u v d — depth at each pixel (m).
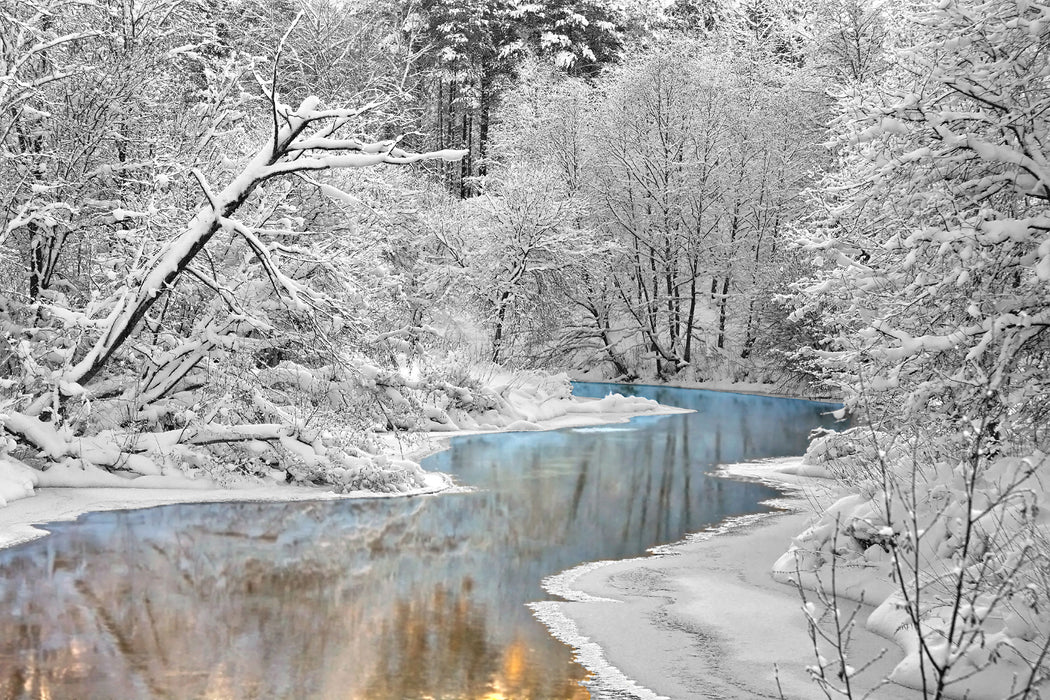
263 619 9.91
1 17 16.64
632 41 64.75
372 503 16.78
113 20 18.59
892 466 11.72
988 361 11.10
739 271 52.25
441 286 38.56
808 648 9.31
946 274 11.21
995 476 10.87
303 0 16.08
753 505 17.44
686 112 50.91
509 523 15.44
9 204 17.66
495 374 34.75
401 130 39.94
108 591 10.75
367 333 20.02
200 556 12.52
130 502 15.63
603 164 52.28
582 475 20.67
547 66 61.66
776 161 51.47
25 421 15.84
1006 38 11.13
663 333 53.38
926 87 11.83
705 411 36.66
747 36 60.31
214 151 18.91
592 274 49.25
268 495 16.84
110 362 18.34
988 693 7.77
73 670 8.28
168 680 8.09
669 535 14.77
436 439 26.55
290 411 18.81
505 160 57.34
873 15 45.97
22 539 13.05
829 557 11.73
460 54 60.88
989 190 11.43
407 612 10.34
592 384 49.53
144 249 16.48
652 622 10.14
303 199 21.17
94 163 19.41
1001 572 7.48
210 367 18.25
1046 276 10.11
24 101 17.23
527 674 8.48
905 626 9.23
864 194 12.41
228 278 19.02
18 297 18.94
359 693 7.91
